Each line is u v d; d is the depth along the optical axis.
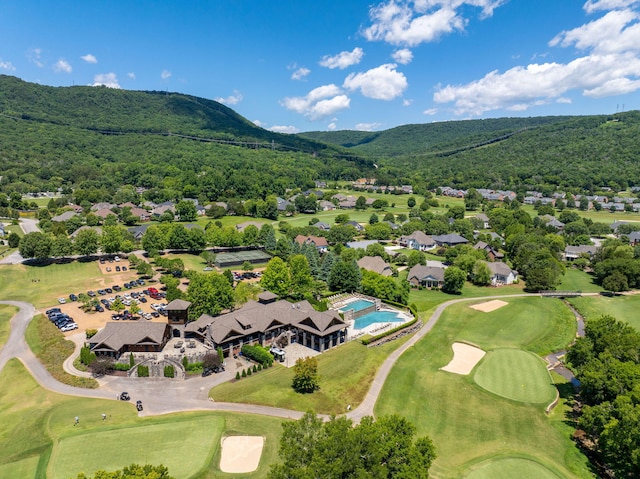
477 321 115.50
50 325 103.56
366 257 160.12
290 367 87.00
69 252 153.88
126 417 68.56
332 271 137.50
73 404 72.44
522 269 163.62
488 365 90.50
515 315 120.81
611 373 67.69
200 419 68.00
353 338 102.75
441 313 121.62
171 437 63.34
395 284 132.50
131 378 82.06
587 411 62.50
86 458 58.47
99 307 113.94
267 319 99.19
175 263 144.00
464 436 66.44
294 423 49.28
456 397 77.19
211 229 183.50
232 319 96.12
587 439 66.19
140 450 60.28
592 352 77.25
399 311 123.56
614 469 57.28
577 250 189.50
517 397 78.00
